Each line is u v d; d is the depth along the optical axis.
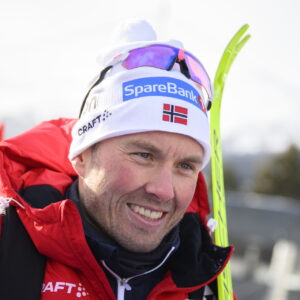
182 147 1.43
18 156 1.70
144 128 1.39
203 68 1.66
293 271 9.96
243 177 50.66
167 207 1.44
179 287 1.58
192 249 1.62
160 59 1.51
